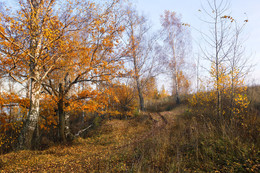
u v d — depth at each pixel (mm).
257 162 4293
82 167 6137
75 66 10805
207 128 7523
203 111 10672
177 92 24578
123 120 16953
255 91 10211
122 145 9133
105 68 11086
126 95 18781
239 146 5152
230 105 8188
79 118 21547
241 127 6754
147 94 23766
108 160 6527
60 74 12133
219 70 8641
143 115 17281
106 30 10766
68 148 9922
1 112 13281
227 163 4598
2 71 8125
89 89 12453
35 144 11328
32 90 9242
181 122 10977
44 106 11883
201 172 4484
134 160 6121
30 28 8281
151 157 6039
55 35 8719
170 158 5738
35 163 6652
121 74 11602
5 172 5801
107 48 10875
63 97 11547
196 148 5836
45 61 9812
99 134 13508
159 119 15094
